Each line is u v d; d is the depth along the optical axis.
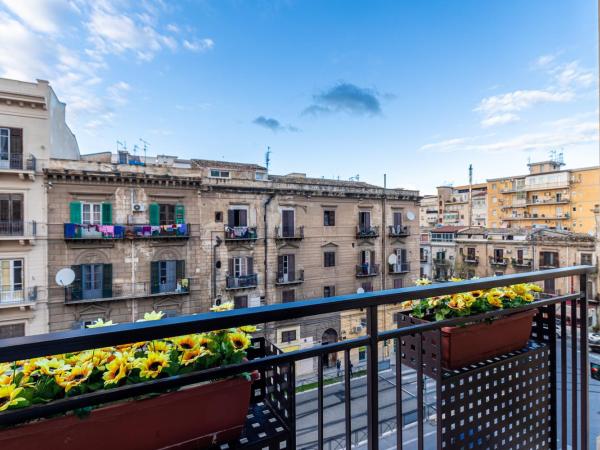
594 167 38.78
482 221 51.16
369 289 20.52
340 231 19.78
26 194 12.95
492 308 2.27
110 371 1.39
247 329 1.73
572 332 2.49
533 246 27.73
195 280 15.90
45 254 13.22
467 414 2.06
